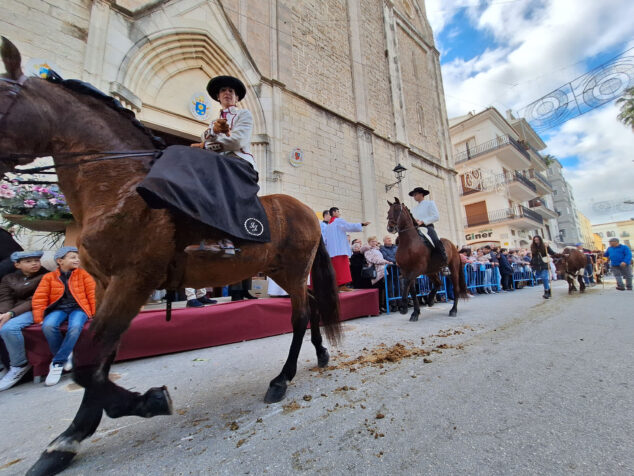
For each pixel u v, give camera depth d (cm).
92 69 548
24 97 147
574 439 147
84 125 165
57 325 301
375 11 1383
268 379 262
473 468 129
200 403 218
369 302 568
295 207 267
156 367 308
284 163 856
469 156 2241
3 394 264
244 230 184
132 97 590
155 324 346
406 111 1439
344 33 1176
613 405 179
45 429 195
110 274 160
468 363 268
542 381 220
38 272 344
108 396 157
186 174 160
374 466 134
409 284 530
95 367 150
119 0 620
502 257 1089
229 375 277
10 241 364
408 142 1359
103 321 151
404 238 534
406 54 1554
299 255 254
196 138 714
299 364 299
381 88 1299
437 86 1744
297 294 252
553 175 4688
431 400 198
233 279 212
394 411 186
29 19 507
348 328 458
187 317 368
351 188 1041
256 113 809
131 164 172
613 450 136
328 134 1006
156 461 149
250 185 206
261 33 883
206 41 729
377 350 328
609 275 1881
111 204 158
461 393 206
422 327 445
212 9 746
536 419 168
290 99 912
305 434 166
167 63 677
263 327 431
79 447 150
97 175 164
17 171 150
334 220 617
